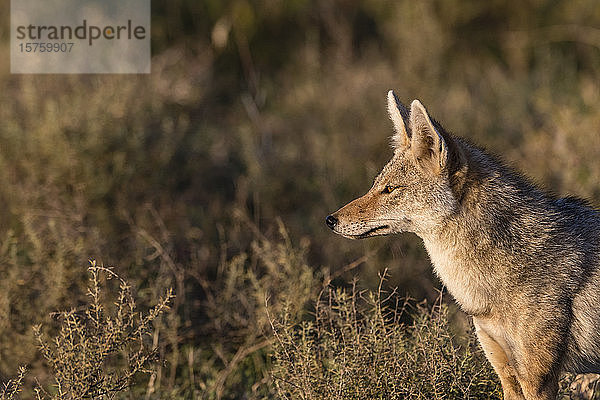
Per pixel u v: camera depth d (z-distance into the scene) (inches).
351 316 347.3
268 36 791.7
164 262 425.7
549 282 305.7
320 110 642.2
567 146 550.6
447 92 684.1
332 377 321.1
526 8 819.4
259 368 396.5
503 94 684.1
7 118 504.1
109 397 321.4
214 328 423.2
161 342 388.5
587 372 320.2
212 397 374.6
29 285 392.2
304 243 466.6
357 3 808.9
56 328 382.3
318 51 757.9
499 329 313.4
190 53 744.3
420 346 323.6
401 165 326.6
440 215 318.0
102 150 483.2
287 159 560.7
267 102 708.0
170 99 615.2
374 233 332.2
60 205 462.3
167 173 518.0
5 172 466.6
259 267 458.0
